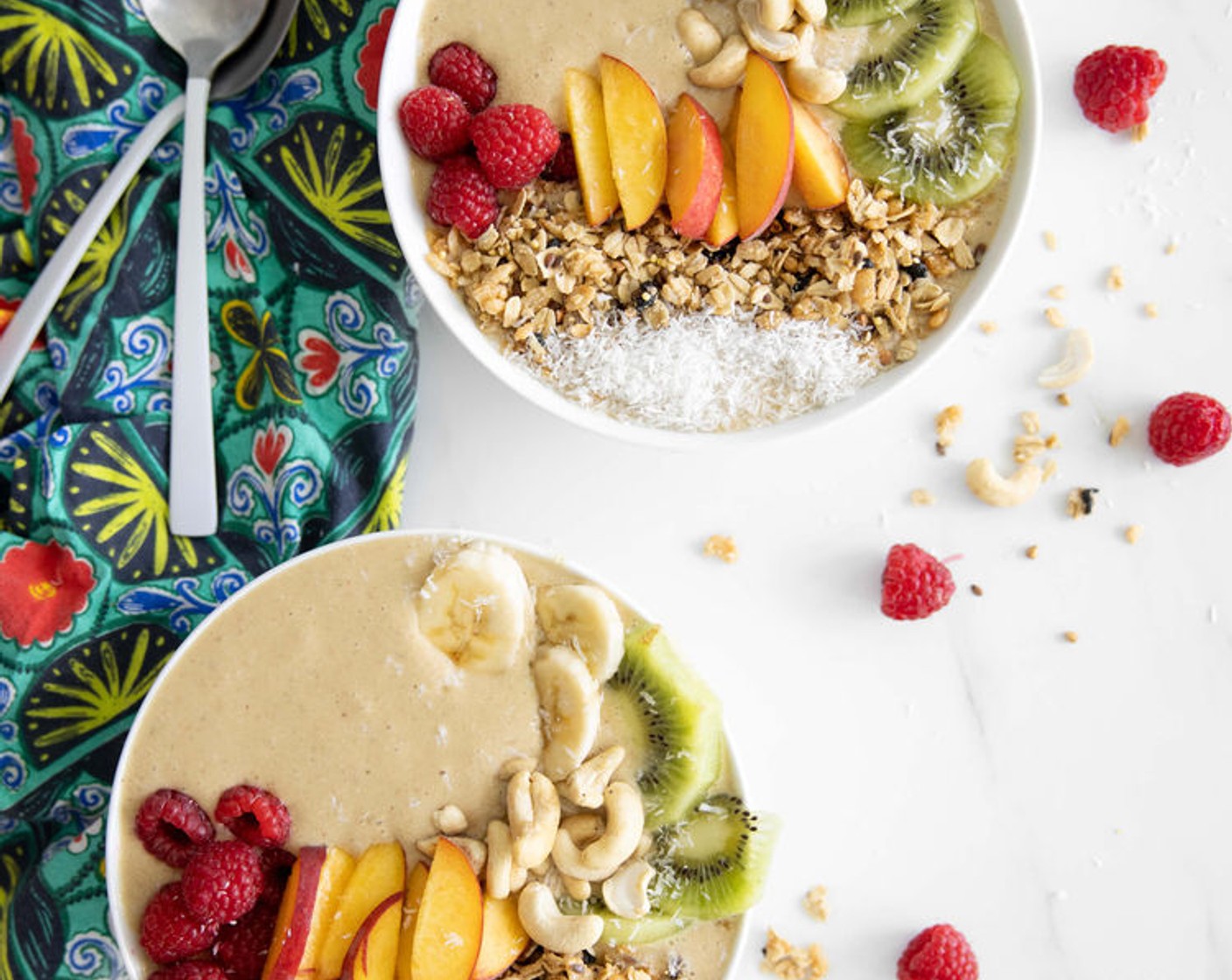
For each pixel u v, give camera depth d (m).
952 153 0.56
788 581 0.61
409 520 0.60
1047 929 0.61
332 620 0.55
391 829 0.55
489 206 0.55
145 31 0.59
